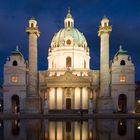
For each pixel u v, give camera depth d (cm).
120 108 11512
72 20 13512
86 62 13025
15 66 11106
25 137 3916
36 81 10712
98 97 10644
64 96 11350
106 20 10769
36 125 5925
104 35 10581
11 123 6556
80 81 11231
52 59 12888
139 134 4231
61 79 11231
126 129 4975
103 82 10544
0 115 9281
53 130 4847
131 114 9525
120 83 11081
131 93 11038
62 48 12556
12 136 4022
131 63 11144
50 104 11350
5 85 11075
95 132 4509
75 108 11288
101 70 10631
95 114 9294
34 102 10375
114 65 11144
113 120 7675
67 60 12569
